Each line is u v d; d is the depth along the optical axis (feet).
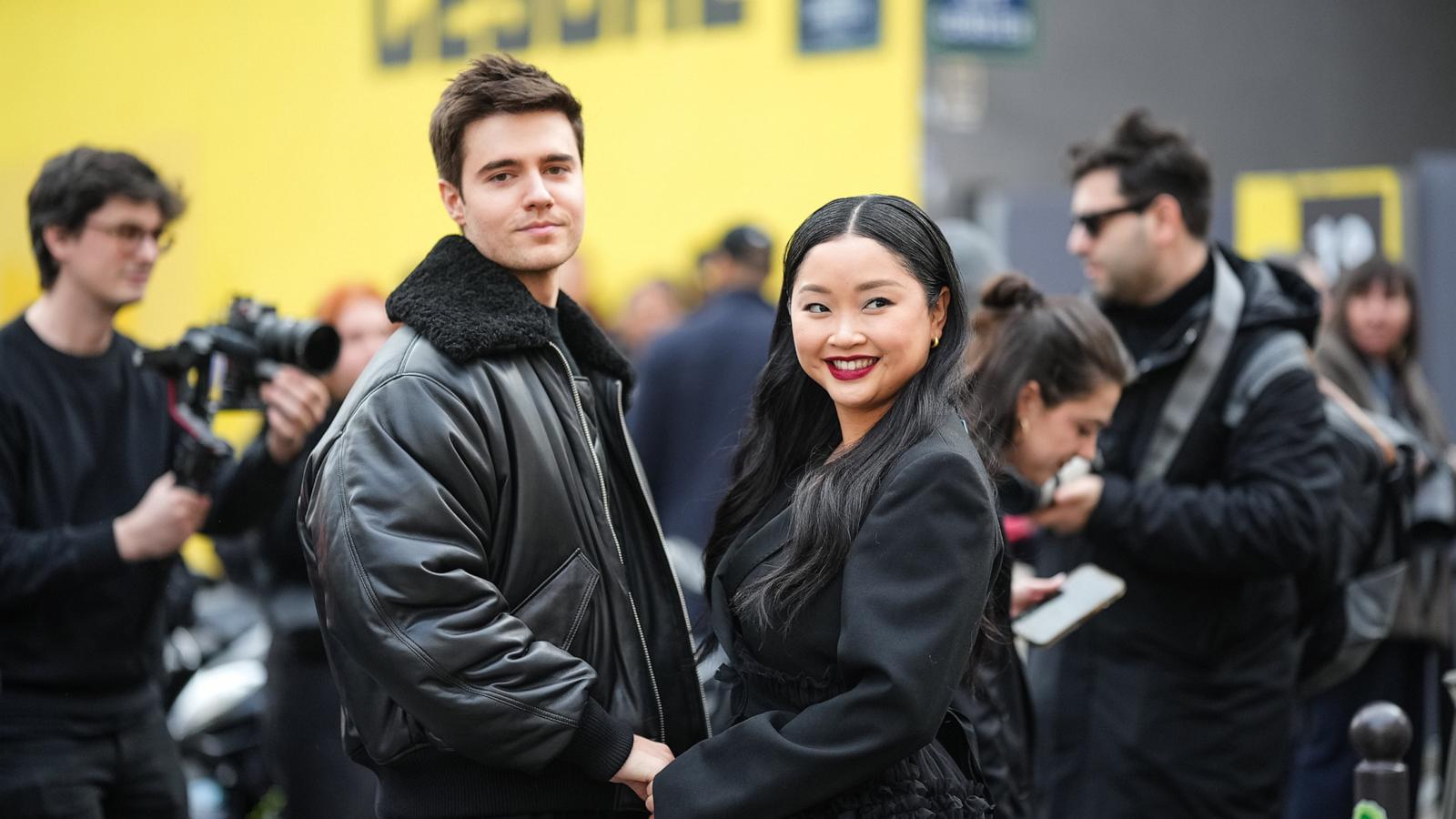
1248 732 12.69
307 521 8.71
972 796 8.52
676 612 9.24
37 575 11.33
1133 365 12.98
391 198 25.61
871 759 7.77
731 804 7.93
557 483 8.75
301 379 12.28
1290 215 31.27
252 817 19.89
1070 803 13.01
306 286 26.37
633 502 9.38
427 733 8.70
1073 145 13.75
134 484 12.31
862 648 7.79
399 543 8.14
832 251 8.21
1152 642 12.76
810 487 8.30
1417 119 63.41
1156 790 12.69
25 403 11.76
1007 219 29.84
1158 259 13.10
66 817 11.59
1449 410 30.14
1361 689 16.78
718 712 12.00
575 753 8.40
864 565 7.97
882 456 8.16
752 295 20.94
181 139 27.45
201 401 12.11
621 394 9.60
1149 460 12.82
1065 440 11.24
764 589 8.27
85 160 11.97
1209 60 59.93
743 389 20.54
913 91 21.67
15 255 28.48
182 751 20.03
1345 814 16.72
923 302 8.26
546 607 8.63
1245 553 12.17
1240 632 12.73
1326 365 18.37
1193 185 13.12
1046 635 11.05
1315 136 61.52
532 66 8.91
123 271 12.06
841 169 22.11
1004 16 35.50
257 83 26.73
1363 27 62.13
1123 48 58.54
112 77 28.02
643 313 23.59
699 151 23.29
